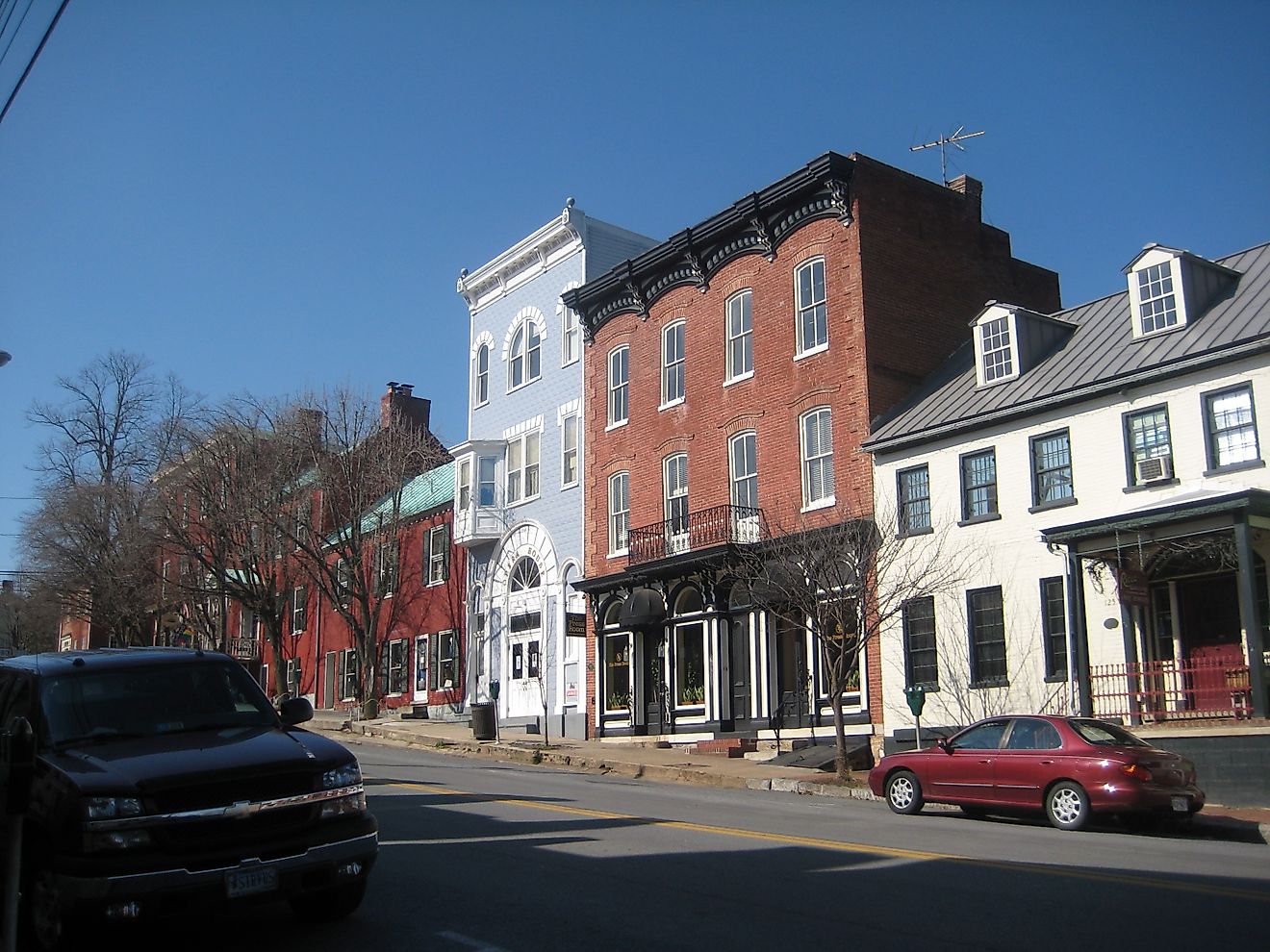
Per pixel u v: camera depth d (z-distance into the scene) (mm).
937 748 17016
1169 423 21453
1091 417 22656
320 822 7840
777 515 28625
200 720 8820
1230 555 19938
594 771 26078
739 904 9047
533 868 10695
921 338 28344
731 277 31203
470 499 39875
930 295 28906
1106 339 23812
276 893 7492
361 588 42406
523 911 8844
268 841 7562
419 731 35188
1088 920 8453
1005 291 30984
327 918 8539
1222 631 20938
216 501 43812
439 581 43062
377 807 15758
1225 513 19094
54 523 48500
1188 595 21516
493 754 29500
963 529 24438
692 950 7590
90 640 66625
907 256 28688
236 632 57625
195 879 7191
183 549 45812
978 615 24031
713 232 31234
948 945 7676
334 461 42656
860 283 27531
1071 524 21109
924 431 25219
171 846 7254
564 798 17609
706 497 31062
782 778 22266
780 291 29641
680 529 31172
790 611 26703
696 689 30031
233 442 43500
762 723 27781
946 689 24234
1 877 7668
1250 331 20609
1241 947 7625
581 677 34688
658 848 11938
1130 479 21906
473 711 32500
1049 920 8445
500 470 39906
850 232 28000
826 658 25969
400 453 43312
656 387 33375
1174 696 21156
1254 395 20359
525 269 39938
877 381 27172
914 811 17062
